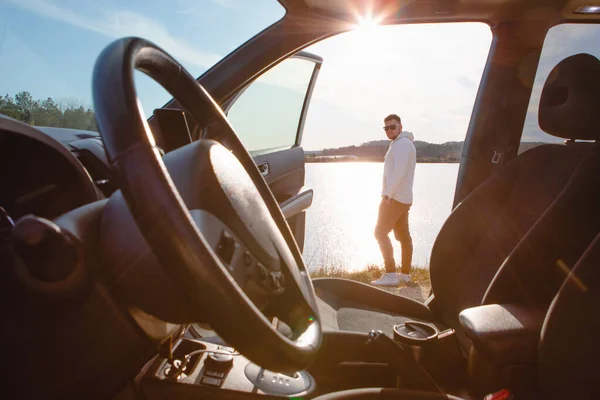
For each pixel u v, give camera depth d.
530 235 1.57
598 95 1.75
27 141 1.03
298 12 1.96
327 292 2.05
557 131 1.89
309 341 0.81
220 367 1.09
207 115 1.02
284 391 1.06
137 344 0.78
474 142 2.61
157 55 0.81
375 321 1.91
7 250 0.75
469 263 2.04
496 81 2.51
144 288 0.67
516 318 1.44
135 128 0.60
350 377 1.56
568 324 1.27
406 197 5.26
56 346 0.74
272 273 0.81
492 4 2.28
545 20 2.31
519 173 2.02
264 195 1.07
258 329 0.61
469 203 2.08
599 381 1.24
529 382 1.38
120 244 0.67
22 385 0.76
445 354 1.73
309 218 6.28
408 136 5.18
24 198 1.15
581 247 1.58
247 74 1.96
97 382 0.80
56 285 0.63
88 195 1.17
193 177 0.72
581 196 1.56
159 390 1.02
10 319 0.73
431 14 2.25
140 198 0.57
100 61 0.66
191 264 0.57
